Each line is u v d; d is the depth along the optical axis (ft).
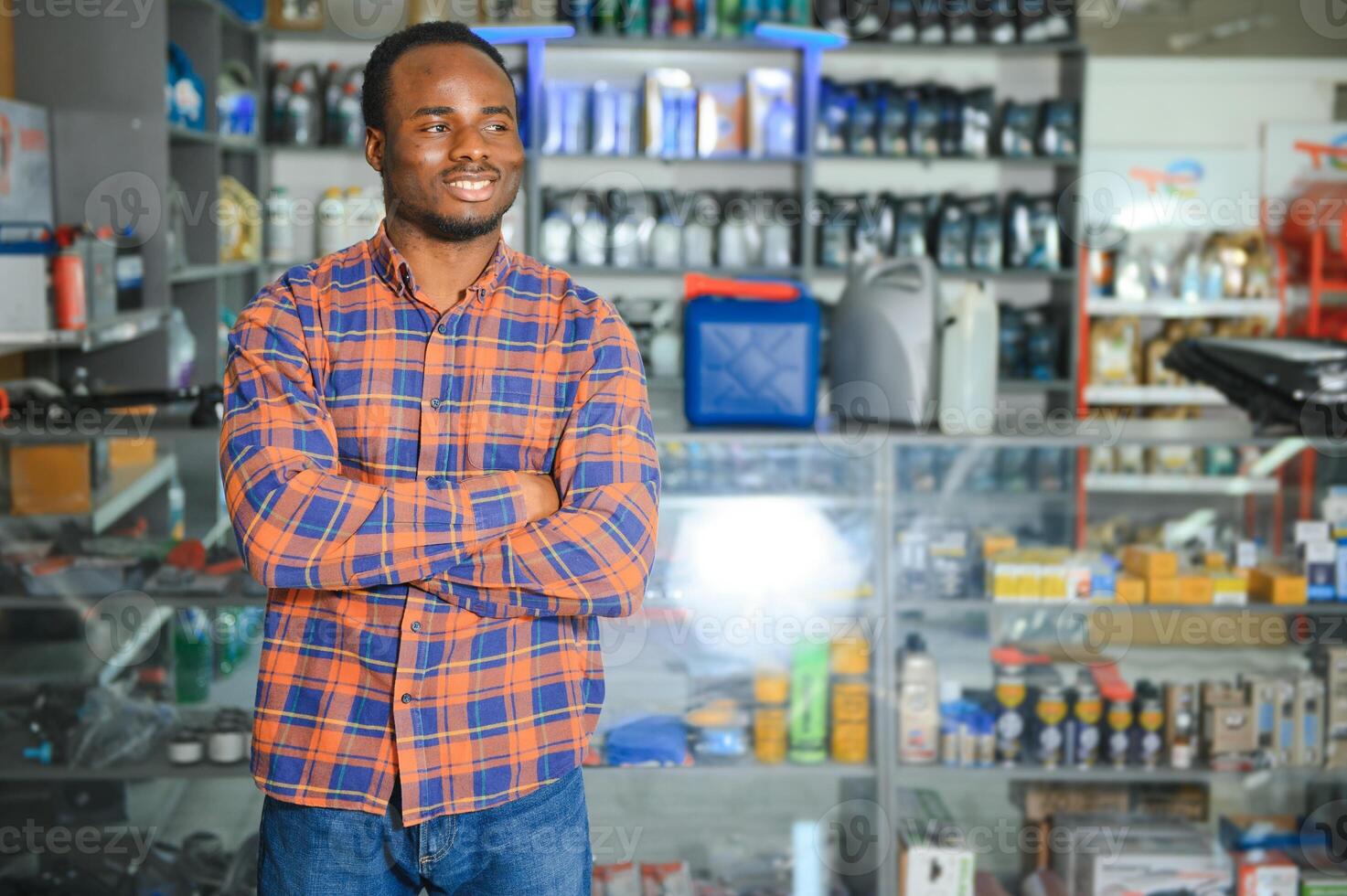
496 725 4.75
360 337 4.88
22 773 8.59
